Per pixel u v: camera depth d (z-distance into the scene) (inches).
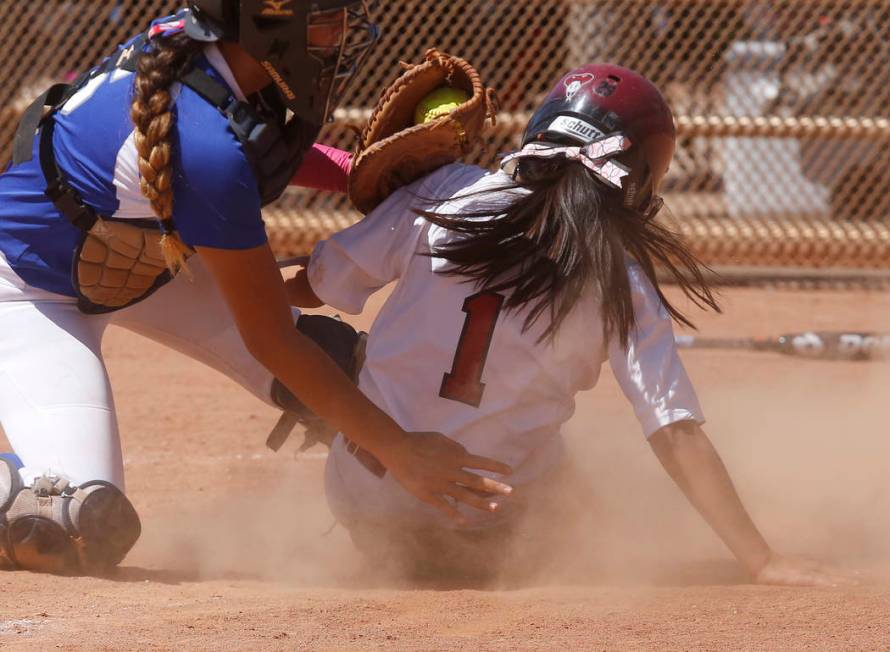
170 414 729.6
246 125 366.0
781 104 1280.8
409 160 409.7
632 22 1259.2
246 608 359.9
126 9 1253.7
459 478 370.6
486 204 389.1
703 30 1274.6
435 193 406.0
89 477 405.7
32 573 404.5
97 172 399.5
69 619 347.6
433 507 398.9
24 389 417.7
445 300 394.0
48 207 417.1
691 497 390.9
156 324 474.0
